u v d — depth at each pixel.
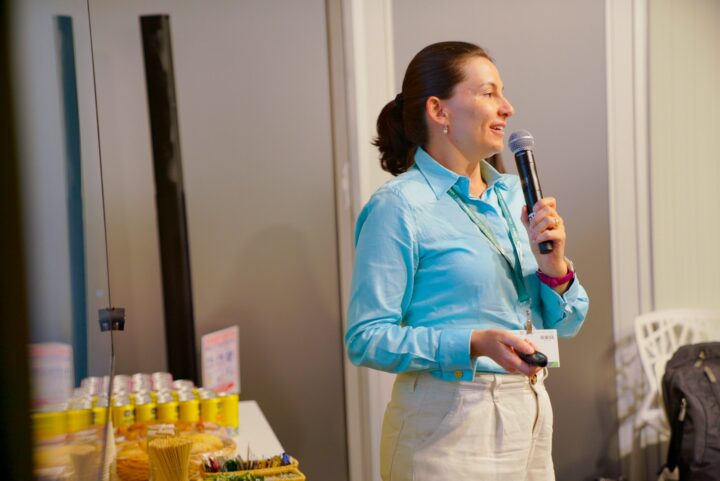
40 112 0.56
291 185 3.24
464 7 3.39
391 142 2.02
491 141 1.83
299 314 3.27
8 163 0.47
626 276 3.59
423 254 1.77
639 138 3.57
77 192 0.88
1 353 0.46
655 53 3.59
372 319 1.74
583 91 3.51
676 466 3.29
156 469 1.72
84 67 1.17
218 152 3.17
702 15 3.65
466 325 1.75
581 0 3.49
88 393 0.96
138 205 3.07
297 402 3.28
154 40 2.89
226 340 2.80
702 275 3.71
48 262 0.55
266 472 1.77
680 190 3.66
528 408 1.74
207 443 2.04
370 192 3.29
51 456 0.55
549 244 1.74
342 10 3.25
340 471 3.32
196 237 3.15
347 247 3.28
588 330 3.56
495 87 1.84
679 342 3.65
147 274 3.08
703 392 3.21
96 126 1.45
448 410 1.71
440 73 1.83
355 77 3.25
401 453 1.76
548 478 1.82
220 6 3.15
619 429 3.61
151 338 3.09
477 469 1.70
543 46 3.47
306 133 3.25
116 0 3.04
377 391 3.30
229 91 3.17
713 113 3.69
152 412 2.27
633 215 3.59
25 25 0.51
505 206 1.90
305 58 3.24
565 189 3.51
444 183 1.81
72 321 0.75
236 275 3.20
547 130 3.49
